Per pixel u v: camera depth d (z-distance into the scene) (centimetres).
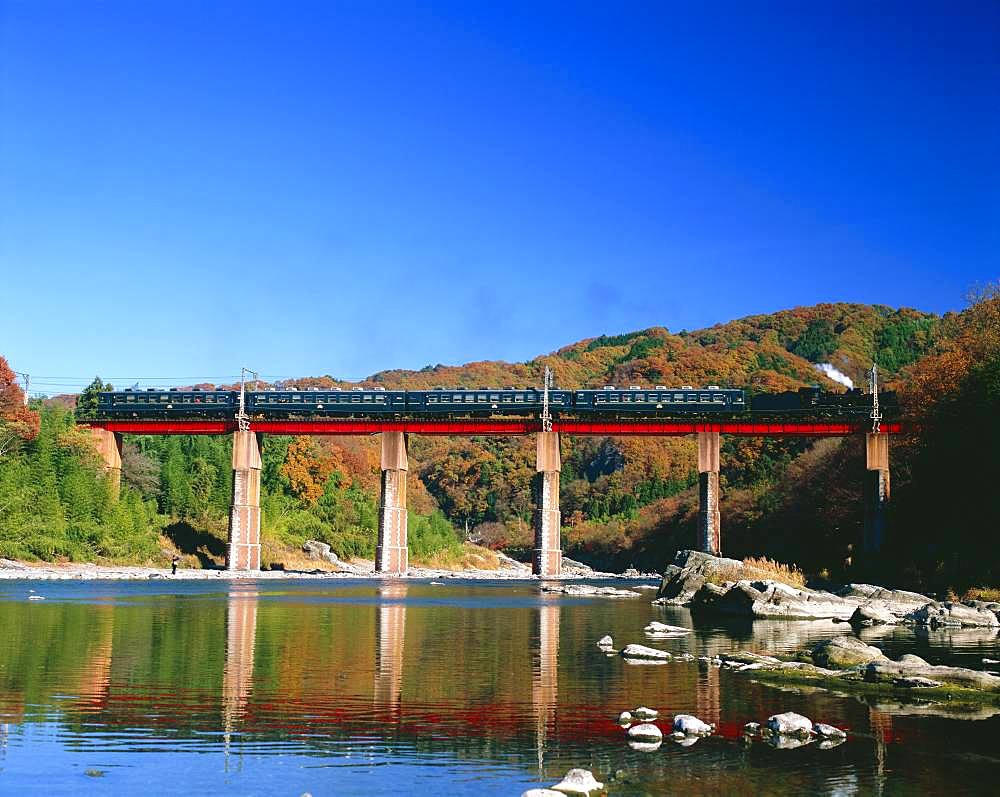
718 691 3484
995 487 9056
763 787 2292
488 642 5066
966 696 3391
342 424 14775
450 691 3447
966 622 6312
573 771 2294
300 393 14812
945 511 10344
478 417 14762
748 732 2833
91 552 13150
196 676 3688
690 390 14362
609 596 10256
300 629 5616
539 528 14525
